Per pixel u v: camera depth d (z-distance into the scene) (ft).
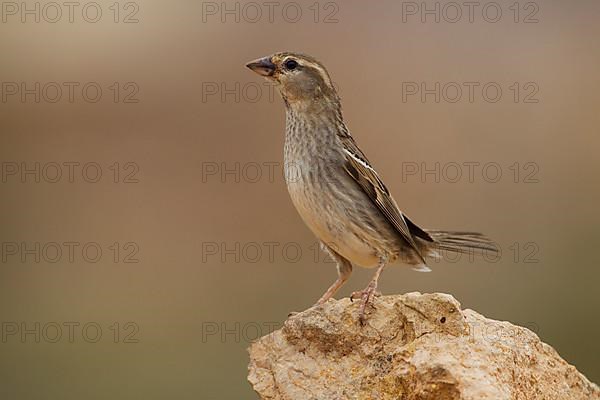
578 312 50.90
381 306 22.88
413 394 20.52
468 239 31.27
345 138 29.53
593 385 22.89
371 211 29.04
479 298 51.55
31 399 45.24
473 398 19.56
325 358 22.89
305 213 29.48
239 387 46.34
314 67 29.27
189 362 47.52
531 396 21.65
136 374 46.52
